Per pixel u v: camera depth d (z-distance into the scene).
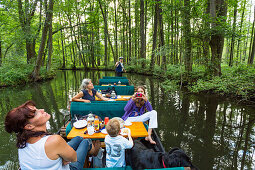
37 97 8.20
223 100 7.01
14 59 15.22
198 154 3.09
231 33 7.84
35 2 14.31
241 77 7.25
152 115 3.06
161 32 15.40
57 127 4.38
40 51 14.84
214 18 7.97
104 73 23.59
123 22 29.36
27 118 1.12
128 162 1.99
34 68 15.21
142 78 16.31
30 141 1.16
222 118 4.95
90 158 2.72
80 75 20.61
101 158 2.43
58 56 36.59
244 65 8.96
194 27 8.55
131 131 2.39
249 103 6.40
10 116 1.09
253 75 7.22
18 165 2.86
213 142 3.53
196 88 8.23
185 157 1.49
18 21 15.55
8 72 12.43
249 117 4.98
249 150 3.21
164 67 15.38
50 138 1.18
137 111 3.38
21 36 15.13
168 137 3.79
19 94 9.07
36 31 16.59
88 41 29.08
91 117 2.53
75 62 38.53
